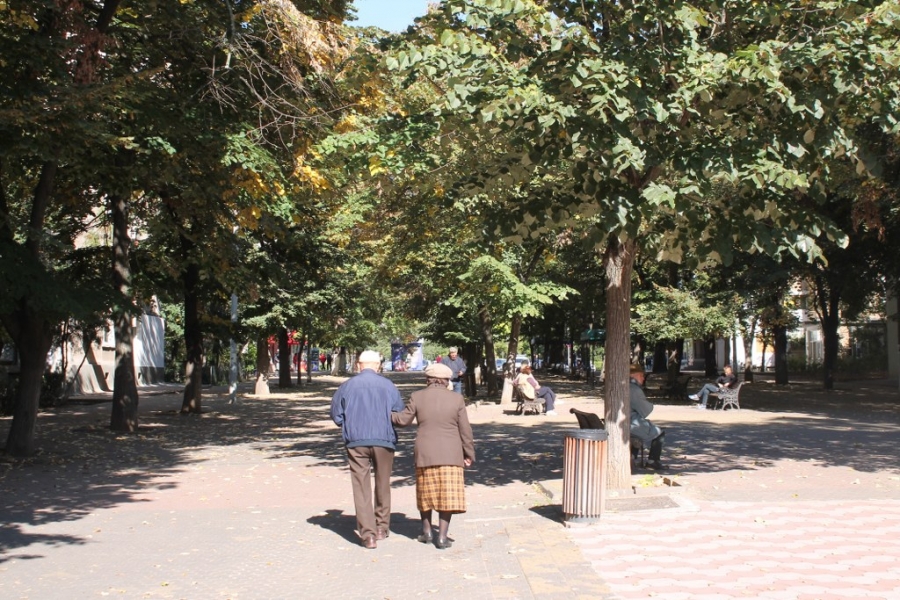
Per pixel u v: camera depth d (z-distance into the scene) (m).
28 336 15.07
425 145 10.80
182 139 15.48
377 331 58.56
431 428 7.84
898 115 9.30
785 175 8.34
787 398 30.86
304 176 15.81
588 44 8.95
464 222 19.03
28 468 13.65
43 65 13.31
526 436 17.91
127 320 20.33
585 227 12.30
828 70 9.07
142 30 16.17
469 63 9.06
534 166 9.88
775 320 37.16
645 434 12.18
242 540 8.23
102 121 13.89
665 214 9.61
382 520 8.20
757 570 6.65
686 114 9.55
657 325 29.36
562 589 6.19
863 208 20.67
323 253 33.09
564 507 8.58
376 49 12.09
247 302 24.77
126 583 6.73
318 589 6.50
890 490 10.44
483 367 49.50
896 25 8.88
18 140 12.38
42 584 6.70
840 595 5.96
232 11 15.23
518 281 26.98
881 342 52.56
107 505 10.24
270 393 38.78
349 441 7.95
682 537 7.84
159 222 19.22
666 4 8.96
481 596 6.15
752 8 9.73
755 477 11.55
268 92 15.58
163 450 16.27
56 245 13.20
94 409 29.03
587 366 47.12
